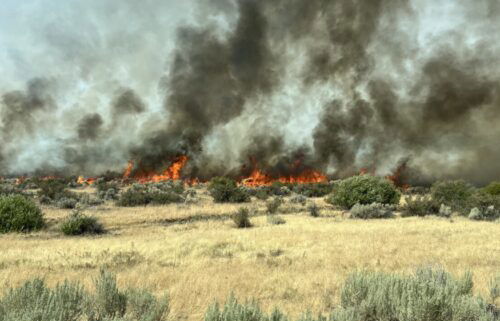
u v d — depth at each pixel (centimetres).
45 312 462
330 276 955
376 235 1777
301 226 2161
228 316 480
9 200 2089
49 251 1377
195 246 1473
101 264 1133
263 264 1146
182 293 793
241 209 2302
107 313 569
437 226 2141
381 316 542
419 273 747
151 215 2789
